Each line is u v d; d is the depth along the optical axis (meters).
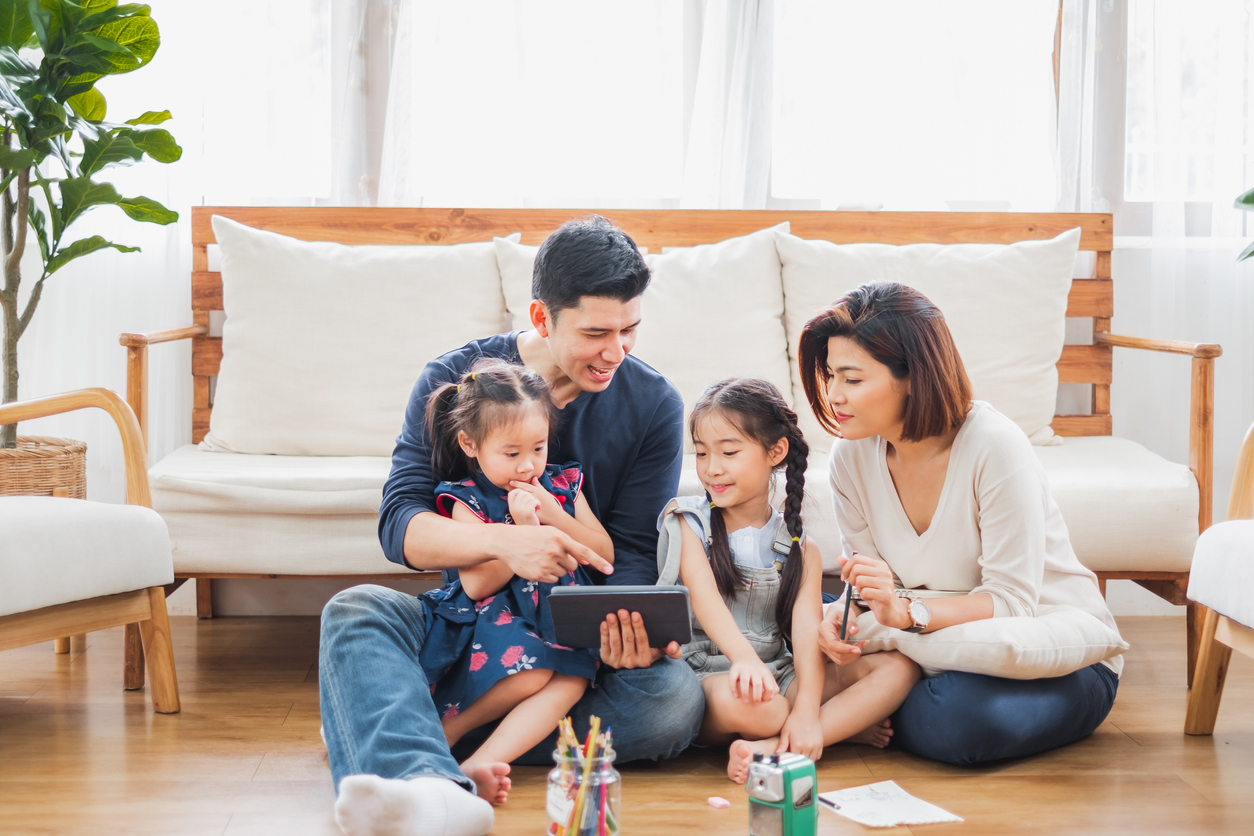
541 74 2.38
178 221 2.31
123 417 1.72
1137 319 2.49
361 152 2.42
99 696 1.78
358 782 1.06
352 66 2.39
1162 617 2.40
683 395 2.15
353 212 2.33
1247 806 1.34
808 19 2.39
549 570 1.33
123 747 1.54
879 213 2.37
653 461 1.57
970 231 2.38
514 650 1.38
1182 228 2.42
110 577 1.57
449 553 1.38
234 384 2.16
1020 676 1.44
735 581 1.55
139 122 2.08
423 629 1.43
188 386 2.40
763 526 1.60
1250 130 2.38
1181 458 2.48
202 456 2.08
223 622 2.34
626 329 1.38
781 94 2.41
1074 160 2.42
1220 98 2.39
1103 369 2.40
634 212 2.34
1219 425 2.47
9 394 2.04
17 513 1.50
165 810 1.31
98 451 2.38
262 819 1.29
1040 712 1.45
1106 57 2.45
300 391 2.14
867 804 1.32
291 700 1.78
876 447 1.59
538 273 1.39
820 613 1.55
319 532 1.86
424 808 1.10
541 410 1.46
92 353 2.37
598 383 1.42
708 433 1.55
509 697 1.39
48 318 2.36
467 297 2.22
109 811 1.31
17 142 2.20
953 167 2.42
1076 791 1.38
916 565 1.57
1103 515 1.84
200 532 1.84
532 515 1.40
